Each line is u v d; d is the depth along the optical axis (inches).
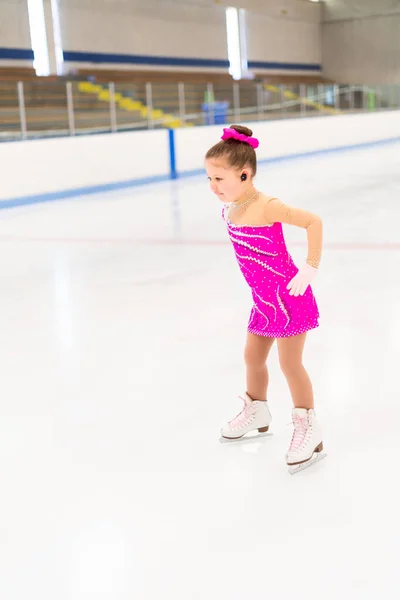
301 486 126.6
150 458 140.4
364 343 205.2
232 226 125.9
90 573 104.4
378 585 98.6
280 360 131.9
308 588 98.5
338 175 735.1
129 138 714.2
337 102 1096.8
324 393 169.3
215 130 847.1
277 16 1445.6
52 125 722.8
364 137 1138.7
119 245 395.9
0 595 100.3
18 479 134.3
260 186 657.0
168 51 1236.5
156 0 1195.9
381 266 309.9
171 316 244.4
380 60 1510.8
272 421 154.9
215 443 145.9
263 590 98.5
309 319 128.4
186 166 802.8
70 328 234.7
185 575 102.6
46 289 293.3
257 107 975.0
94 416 162.6
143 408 165.9
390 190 596.7
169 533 113.7
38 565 107.0
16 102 726.5
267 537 111.1
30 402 172.7
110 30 1133.7
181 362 196.2
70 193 649.0
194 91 889.5
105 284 298.4
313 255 120.6
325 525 113.8
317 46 1578.5
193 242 398.9
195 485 128.8
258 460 137.5
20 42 1004.6
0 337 227.6
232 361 195.6
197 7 1279.5
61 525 117.6
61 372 192.7
